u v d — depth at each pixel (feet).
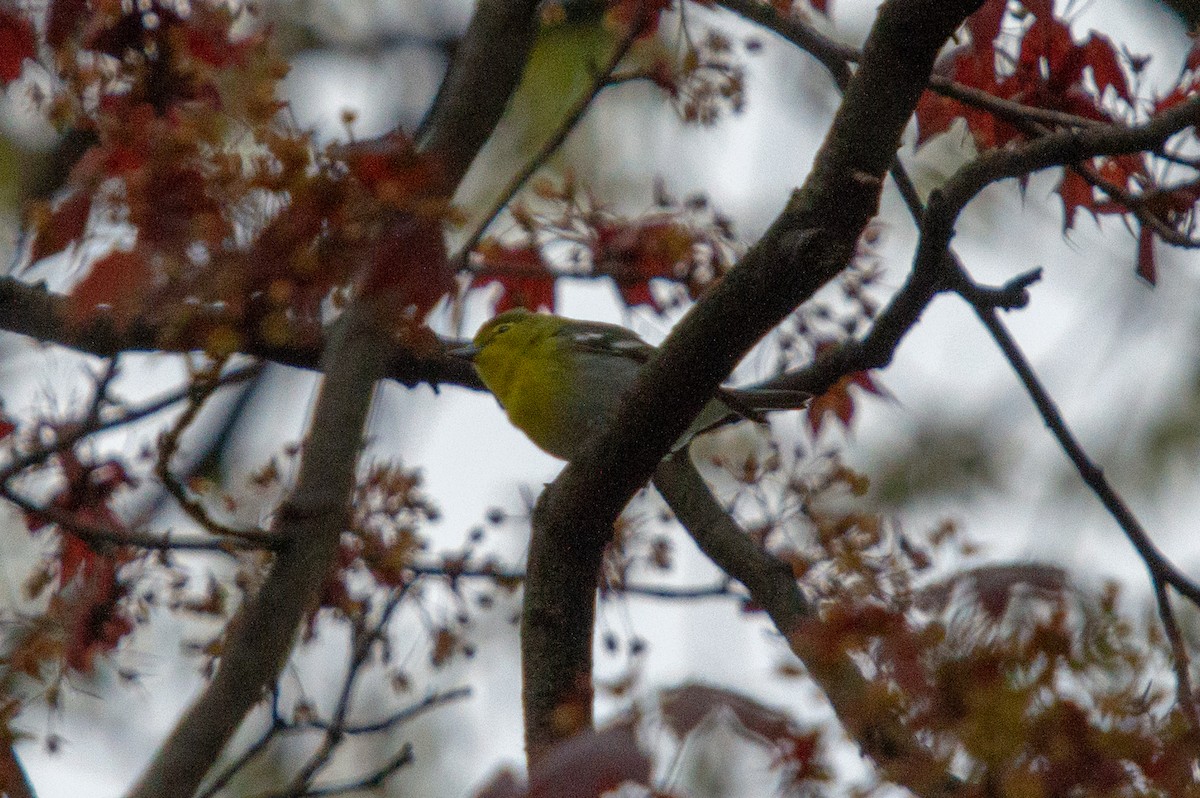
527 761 26.16
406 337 20.47
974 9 21.79
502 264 31.65
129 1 21.04
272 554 28.09
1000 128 29.55
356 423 27.55
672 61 31.83
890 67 22.50
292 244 18.49
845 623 16.29
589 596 27.30
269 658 25.54
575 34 47.34
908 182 29.01
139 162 19.20
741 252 31.55
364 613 28.22
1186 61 28.32
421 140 32.27
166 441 21.48
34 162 39.06
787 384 32.94
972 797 15.46
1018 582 16.81
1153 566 28.91
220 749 25.30
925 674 15.75
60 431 25.59
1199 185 28.45
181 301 18.63
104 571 26.27
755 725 16.15
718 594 30.09
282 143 18.44
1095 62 28.58
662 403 24.99
